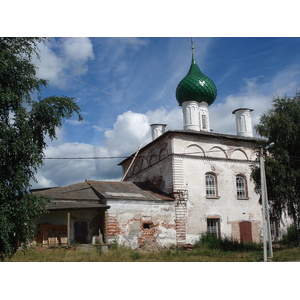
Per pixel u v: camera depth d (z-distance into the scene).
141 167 33.72
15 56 13.90
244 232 29.00
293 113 24.39
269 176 23.20
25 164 13.75
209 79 35.09
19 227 13.46
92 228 24.30
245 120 35.03
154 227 25.50
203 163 28.80
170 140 28.28
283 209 24.55
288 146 24.31
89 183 28.14
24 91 14.28
